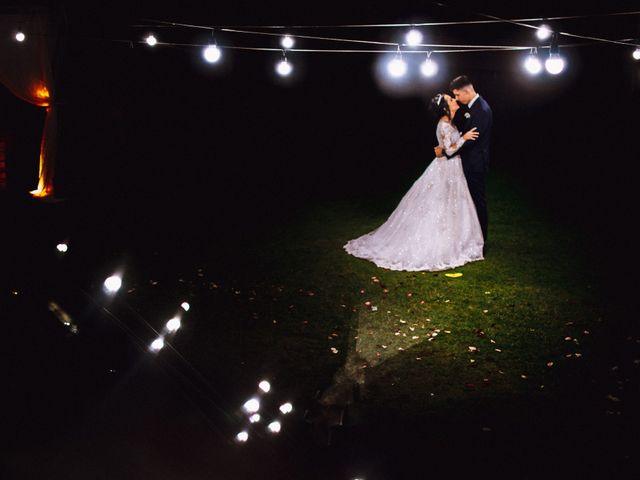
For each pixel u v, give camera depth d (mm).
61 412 4371
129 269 7258
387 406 4512
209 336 5605
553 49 4551
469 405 4500
